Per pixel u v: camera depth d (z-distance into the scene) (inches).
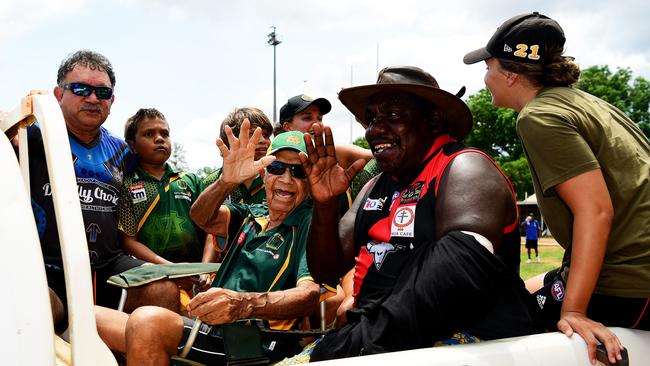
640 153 91.8
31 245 59.1
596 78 1989.4
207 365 96.1
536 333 85.4
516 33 97.6
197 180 169.2
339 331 83.7
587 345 78.4
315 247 101.5
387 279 90.3
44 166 127.0
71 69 137.9
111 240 140.9
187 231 159.8
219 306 88.7
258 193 165.5
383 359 69.1
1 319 55.6
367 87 96.1
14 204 60.6
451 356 70.9
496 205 84.0
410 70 95.8
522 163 1886.1
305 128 197.6
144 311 89.2
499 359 72.5
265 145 176.6
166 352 89.6
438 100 94.6
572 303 82.7
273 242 111.3
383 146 96.0
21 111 71.3
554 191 89.1
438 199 87.7
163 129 159.9
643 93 1974.7
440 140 96.7
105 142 148.6
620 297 89.1
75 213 60.5
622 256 89.2
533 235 791.1
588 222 83.6
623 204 88.7
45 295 57.7
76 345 57.6
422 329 76.4
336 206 99.0
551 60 97.3
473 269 76.5
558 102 91.4
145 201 156.6
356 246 103.7
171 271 116.0
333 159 97.3
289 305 96.0
